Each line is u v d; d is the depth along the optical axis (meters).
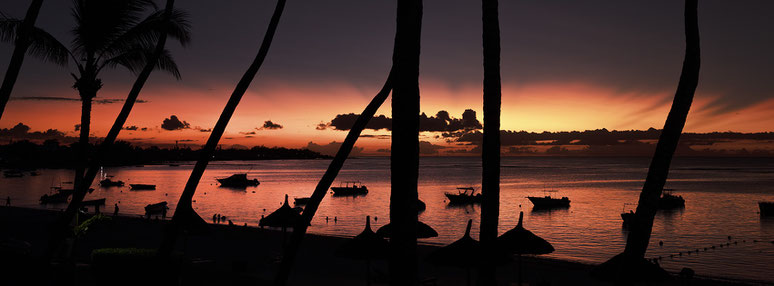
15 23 12.95
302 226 7.33
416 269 5.52
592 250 48.22
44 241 27.05
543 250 14.62
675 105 6.81
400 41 5.68
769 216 76.88
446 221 73.12
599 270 10.99
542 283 17.56
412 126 5.55
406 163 5.50
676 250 48.22
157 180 188.62
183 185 159.88
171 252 8.70
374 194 126.00
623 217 69.00
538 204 92.44
